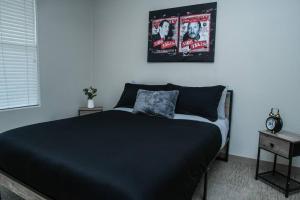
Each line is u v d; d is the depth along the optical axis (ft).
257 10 7.97
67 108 11.06
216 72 8.91
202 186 6.74
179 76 9.73
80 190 3.58
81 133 5.66
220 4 8.58
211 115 7.88
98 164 3.82
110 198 3.21
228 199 6.08
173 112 8.14
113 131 5.95
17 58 8.88
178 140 5.28
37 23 9.36
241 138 8.64
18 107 9.05
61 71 10.60
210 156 5.84
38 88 9.71
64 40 10.59
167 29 9.70
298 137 6.57
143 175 3.47
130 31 10.84
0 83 8.43
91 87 11.35
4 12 8.32
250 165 8.41
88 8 11.70
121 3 10.95
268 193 6.42
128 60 11.06
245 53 8.30
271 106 8.04
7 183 5.06
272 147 6.83
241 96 8.52
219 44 8.73
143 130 6.13
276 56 7.82
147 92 8.77
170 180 3.63
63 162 3.98
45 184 4.20
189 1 9.21
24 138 5.15
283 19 7.61
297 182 6.95
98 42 11.94
